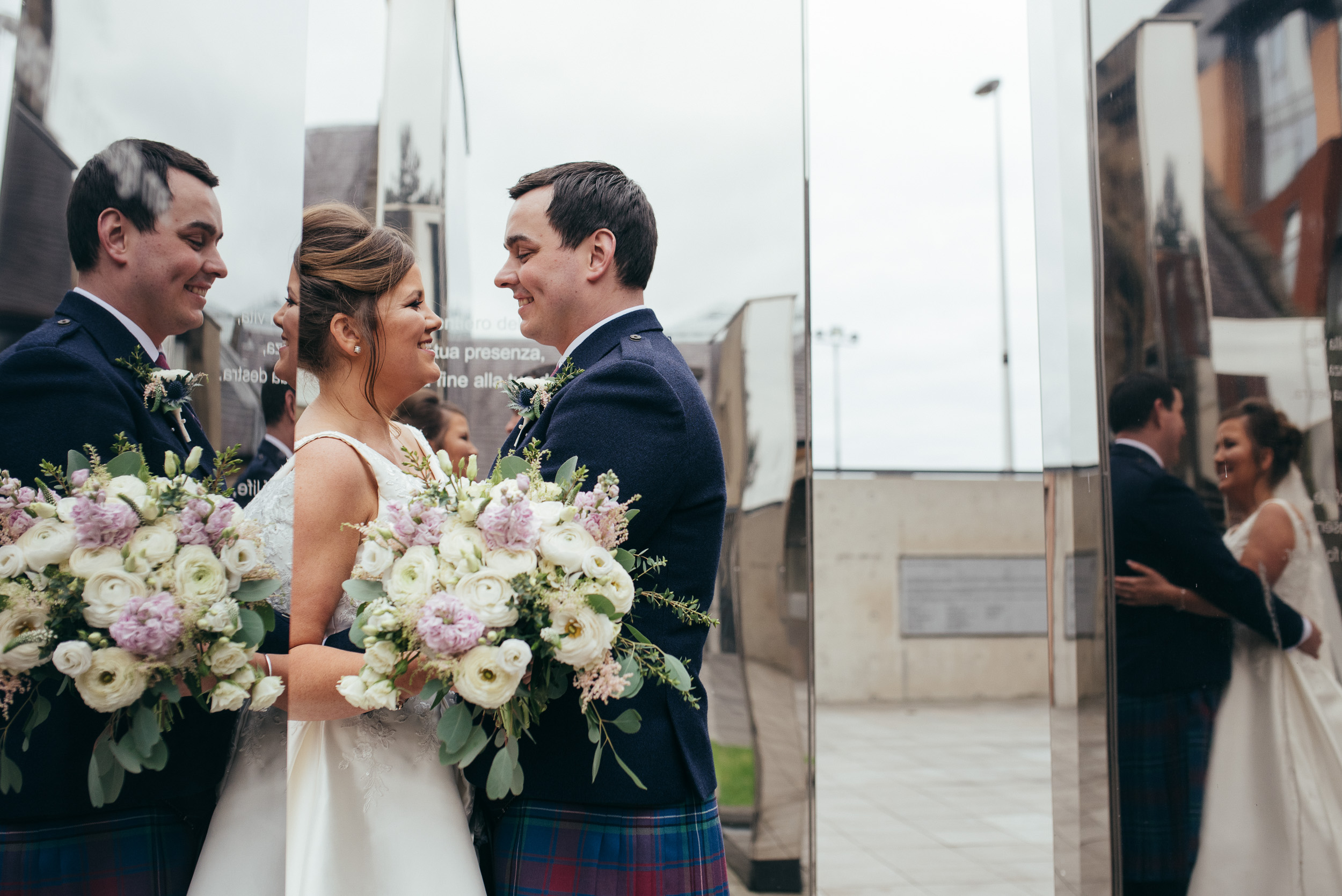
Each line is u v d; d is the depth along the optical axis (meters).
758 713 2.11
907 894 3.23
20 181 1.31
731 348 2.05
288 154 1.33
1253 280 1.71
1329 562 1.70
